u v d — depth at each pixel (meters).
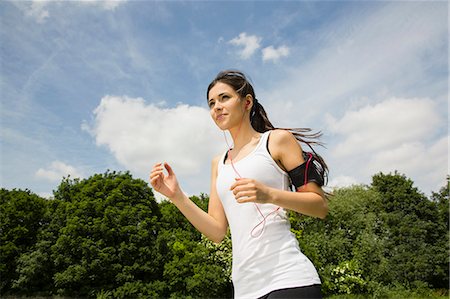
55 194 25.66
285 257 1.66
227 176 1.85
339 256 23.64
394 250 27.16
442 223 27.88
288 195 1.52
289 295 1.57
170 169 2.02
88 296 22.09
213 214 2.14
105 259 21.58
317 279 1.65
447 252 26.61
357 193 28.14
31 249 23.77
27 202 24.44
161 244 23.16
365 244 23.80
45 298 23.11
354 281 22.69
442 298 24.25
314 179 1.66
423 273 26.02
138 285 21.73
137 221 23.34
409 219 27.62
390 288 24.91
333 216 24.78
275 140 1.77
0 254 23.17
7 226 23.97
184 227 24.77
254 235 1.73
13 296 23.22
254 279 1.68
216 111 1.93
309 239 23.30
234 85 1.93
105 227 22.09
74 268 21.86
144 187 24.59
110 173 25.12
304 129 1.99
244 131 1.95
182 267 22.08
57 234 24.02
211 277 21.36
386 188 29.17
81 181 25.36
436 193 29.11
